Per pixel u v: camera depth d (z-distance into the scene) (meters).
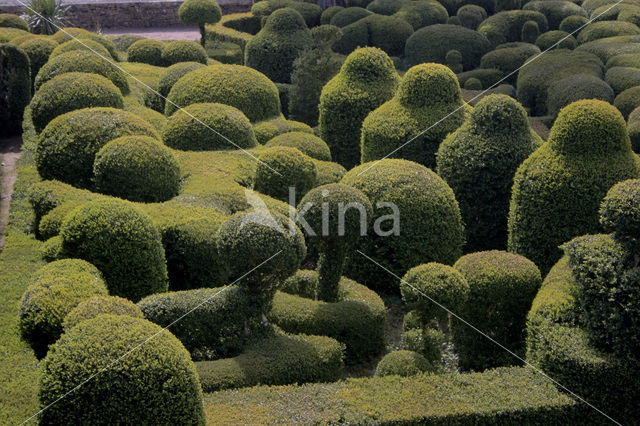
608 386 6.94
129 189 10.43
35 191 10.50
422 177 10.39
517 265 8.58
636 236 7.05
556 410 6.89
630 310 6.88
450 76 13.34
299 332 8.38
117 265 8.23
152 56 21.03
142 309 7.60
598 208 9.52
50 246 8.90
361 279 10.35
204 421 6.15
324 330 8.32
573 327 7.44
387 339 9.08
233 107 14.63
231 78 15.84
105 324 6.21
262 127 15.01
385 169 10.59
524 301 8.38
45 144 11.66
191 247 9.08
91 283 7.64
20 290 8.39
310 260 11.13
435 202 10.09
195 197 10.52
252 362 7.31
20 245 9.92
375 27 24.78
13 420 5.92
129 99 15.83
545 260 9.95
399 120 13.24
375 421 6.49
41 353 7.29
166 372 5.89
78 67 15.80
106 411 5.73
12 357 6.96
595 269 7.14
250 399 6.72
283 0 28.62
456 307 7.63
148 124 12.06
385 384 7.10
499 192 11.38
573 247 7.44
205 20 23.80
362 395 6.88
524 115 11.48
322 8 29.22
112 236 8.17
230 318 7.70
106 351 5.89
